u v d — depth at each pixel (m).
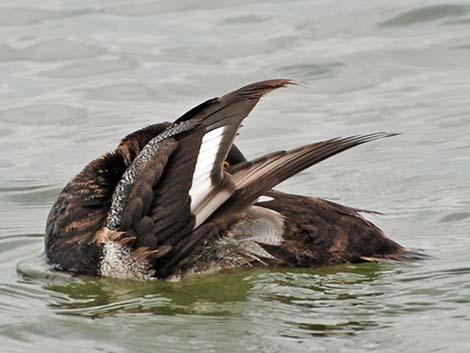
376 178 14.88
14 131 17.69
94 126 17.69
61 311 11.12
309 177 15.16
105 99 18.70
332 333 10.18
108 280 11.73
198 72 19.48
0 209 14.75
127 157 12.27
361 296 10.98
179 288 11.51
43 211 14.68
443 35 20.19
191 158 11.41
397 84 18.50
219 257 11.52
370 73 19.02
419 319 10.36
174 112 17.97
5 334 10.58
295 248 11.59
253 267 11.59
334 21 21.20
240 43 20.62
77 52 20.59
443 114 17.05
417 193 14.17
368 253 11.73
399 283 11.22
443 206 13.61
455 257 11.84
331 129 17.00
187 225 11.28
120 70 19.77
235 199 11.20
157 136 11.80
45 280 11.97
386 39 20.27
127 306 11.15
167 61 20.03
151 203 11.43
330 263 11.65
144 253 11.46
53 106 18.48
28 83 19.44
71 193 12.19
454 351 9.64
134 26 21.66
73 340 10.42
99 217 11.99
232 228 11.45
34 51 20.70
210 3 22.75
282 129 17.19
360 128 16.91
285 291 11.17
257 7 22.34
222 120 11.41
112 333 10.52
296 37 20.67
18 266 12.47
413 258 11.78
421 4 21.33
